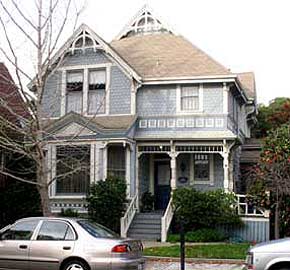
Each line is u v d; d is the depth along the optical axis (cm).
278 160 2059
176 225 2406
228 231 2406
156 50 2859
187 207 2362
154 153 2695
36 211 2277
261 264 1064
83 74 2738
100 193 2358
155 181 2744
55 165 2362
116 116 2669
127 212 2412
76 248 1255
